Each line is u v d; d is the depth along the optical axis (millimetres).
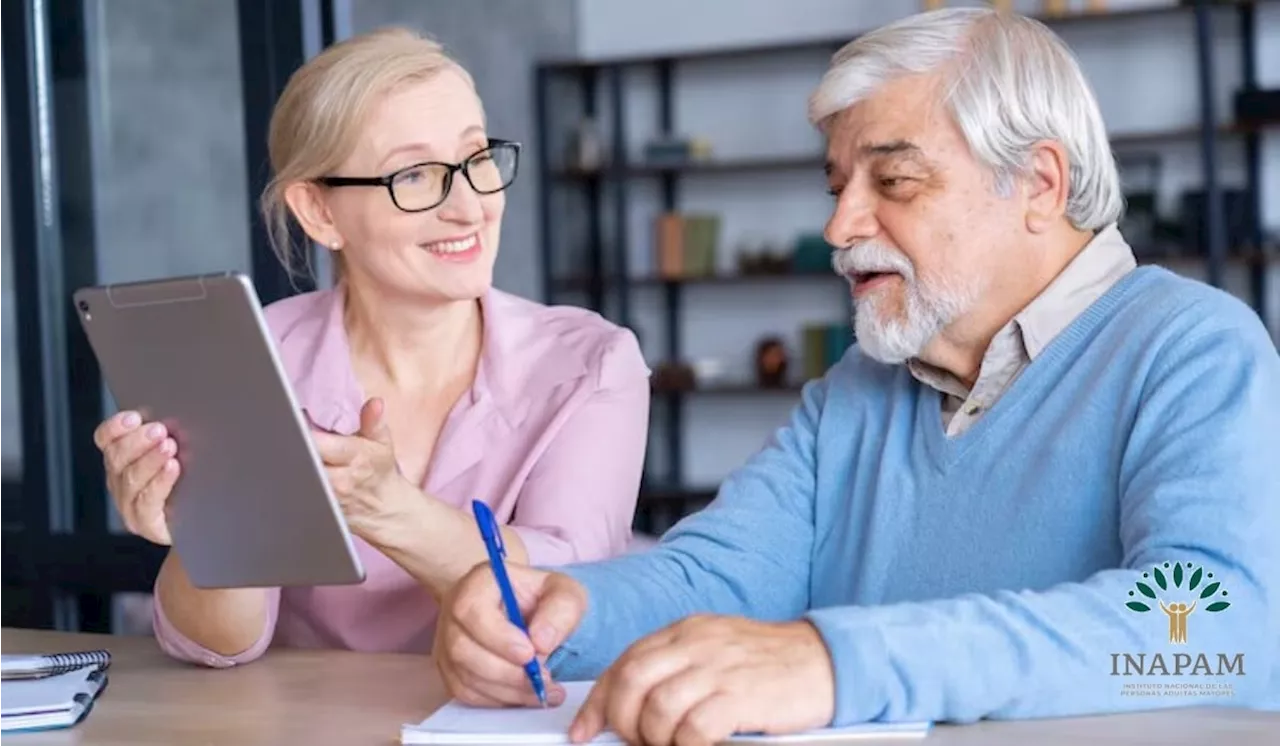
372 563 1971
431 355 2033
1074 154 1592
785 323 6457
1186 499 1365
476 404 2000
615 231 6473
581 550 1896
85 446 2844
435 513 1691
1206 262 5543
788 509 1790
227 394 1369
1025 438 1593
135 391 1458
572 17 6672
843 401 1812
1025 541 1572
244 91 2650
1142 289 1585
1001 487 1603
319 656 1700
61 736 1364
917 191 1594
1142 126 5871
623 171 6324
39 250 2824
